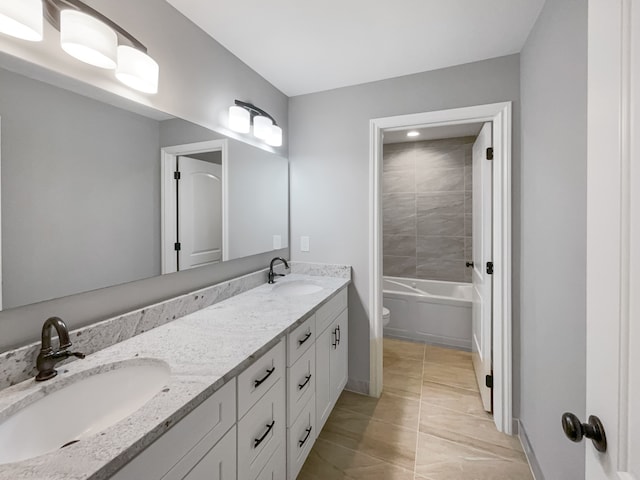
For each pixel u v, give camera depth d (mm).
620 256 506
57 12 929
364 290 2184
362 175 2152
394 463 1574
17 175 881
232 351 1047
